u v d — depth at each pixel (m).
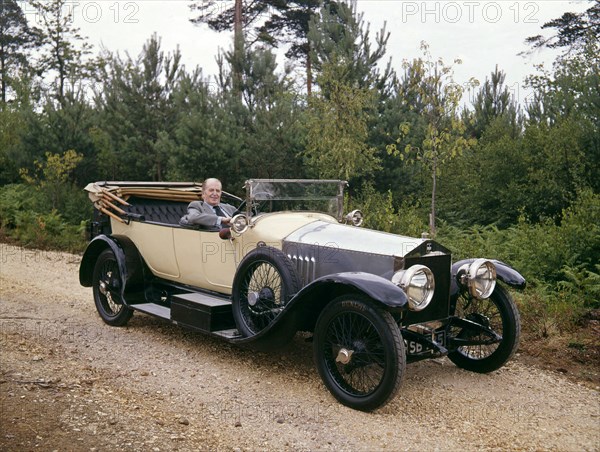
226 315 5.21
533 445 3.74
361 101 12.44
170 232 5.96
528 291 7.29
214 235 5.52
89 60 26.02
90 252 6.64
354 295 4.21
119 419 3.87
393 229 10.02
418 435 3.84
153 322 6.57
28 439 3.46
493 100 19.23
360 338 4.32
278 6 21.73
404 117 13.54
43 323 6.32
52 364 4.91
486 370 5.05
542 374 5.11
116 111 15.13
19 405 3.93
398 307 3.94
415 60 10.66
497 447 3.70
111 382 4.59
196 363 5.16
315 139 12.47
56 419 3.77
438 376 5.02
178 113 14.68
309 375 4.93
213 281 5.62
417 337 4.47
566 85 13.66
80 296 7.80
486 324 5.07
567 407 4.41
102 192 6.73
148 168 15.51
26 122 16.12
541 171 11.82
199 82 14.05
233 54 14.91
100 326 6.32
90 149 15.67
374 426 3.96
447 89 10.60
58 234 13.45
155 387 4.55
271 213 5.43
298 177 13.54
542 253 8.12
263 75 14.67
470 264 4.88
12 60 30.03
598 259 8.14
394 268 4.43
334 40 14.59
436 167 11.15
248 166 13.28
